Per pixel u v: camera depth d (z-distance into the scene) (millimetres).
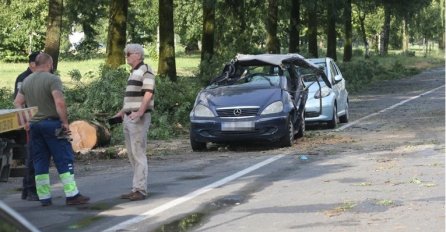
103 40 82562
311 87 21172
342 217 9125
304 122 19266
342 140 17938
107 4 35250
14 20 63344
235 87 17609
